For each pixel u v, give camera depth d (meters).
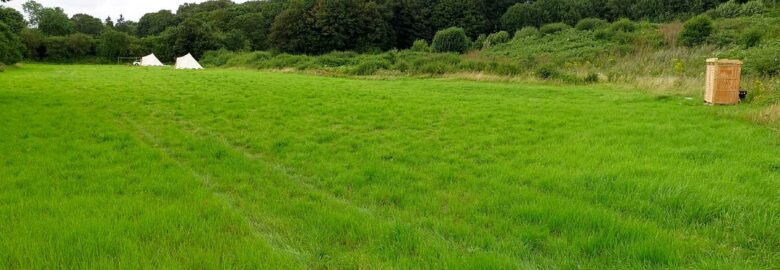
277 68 41.66
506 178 6.21
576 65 28.75
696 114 11.79
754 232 4.17
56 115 11.82
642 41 34.78
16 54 44.12
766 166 6.43
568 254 3.88
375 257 3.86
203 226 4.45
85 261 3.66
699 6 51.34
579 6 61.66
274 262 3.68
